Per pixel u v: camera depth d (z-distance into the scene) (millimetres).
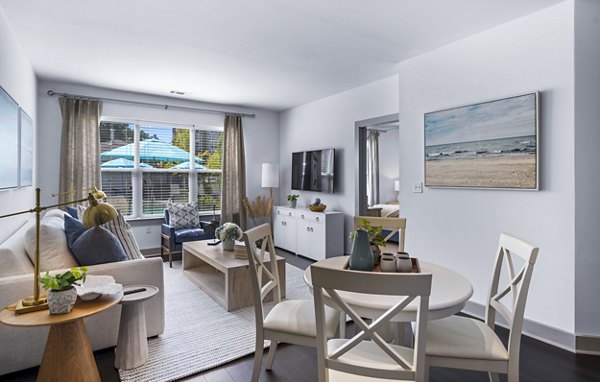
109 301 1815
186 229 5074
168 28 2912
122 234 2840
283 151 6535
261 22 2795
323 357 1316
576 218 2404
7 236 2633
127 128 5250
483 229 2947
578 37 2381
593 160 2375
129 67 3936
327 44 3246
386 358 1470
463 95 3092
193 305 3244
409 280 1137
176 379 2064
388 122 4391
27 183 3387
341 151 5133
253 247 2006
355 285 1176
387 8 2562
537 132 2551
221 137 6117
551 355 2355
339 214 4953
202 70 4043
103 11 2617
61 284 1648
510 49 2752
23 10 2586
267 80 4453
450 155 3150
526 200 2660
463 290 1648
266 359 2311
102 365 2195
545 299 2568
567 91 2428
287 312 1958
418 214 3502
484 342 1599
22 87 3301
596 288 2381
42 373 1685
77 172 4633
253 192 6359
